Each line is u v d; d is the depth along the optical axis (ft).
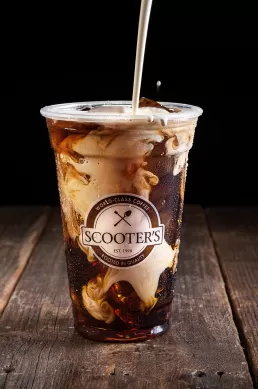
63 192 1.87
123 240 1.81
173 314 2.03
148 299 1.85
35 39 3.31
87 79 3.34
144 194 1.80
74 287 1.89
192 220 2.90
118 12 3.25
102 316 1.86
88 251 1.83
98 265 1.83
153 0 3.24
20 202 3.49
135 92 1.79
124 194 1.79
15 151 3.43
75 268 1.87
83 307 1.88
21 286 2.24
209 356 1.79
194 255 2.49
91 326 1.88
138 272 1.83
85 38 3.30
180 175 1.87
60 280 2.29
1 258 2.47
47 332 1.93
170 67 3.30
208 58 3.28
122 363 1.77
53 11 3.27
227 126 3.35
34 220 2.91
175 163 1.84
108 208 1.80
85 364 1.77
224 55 3.28
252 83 3.30
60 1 3.26
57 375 1.72
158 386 1.67
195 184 3.43
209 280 2.27
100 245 1.82
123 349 1.84
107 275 1.83
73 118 1.76
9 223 2.87
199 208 3.09
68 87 3.35
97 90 3.34
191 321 1.99
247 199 3.43
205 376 1.71
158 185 1.81
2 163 3.45
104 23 3.27
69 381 1.69
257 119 3.34
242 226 2.82
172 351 1.82
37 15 3.28
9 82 3.35
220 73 3.30
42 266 2.41
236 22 3.25
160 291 1.87
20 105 3.38
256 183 3.41
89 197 1.80
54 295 2.17
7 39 3.31
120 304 1.84
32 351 1.83
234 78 3.30
